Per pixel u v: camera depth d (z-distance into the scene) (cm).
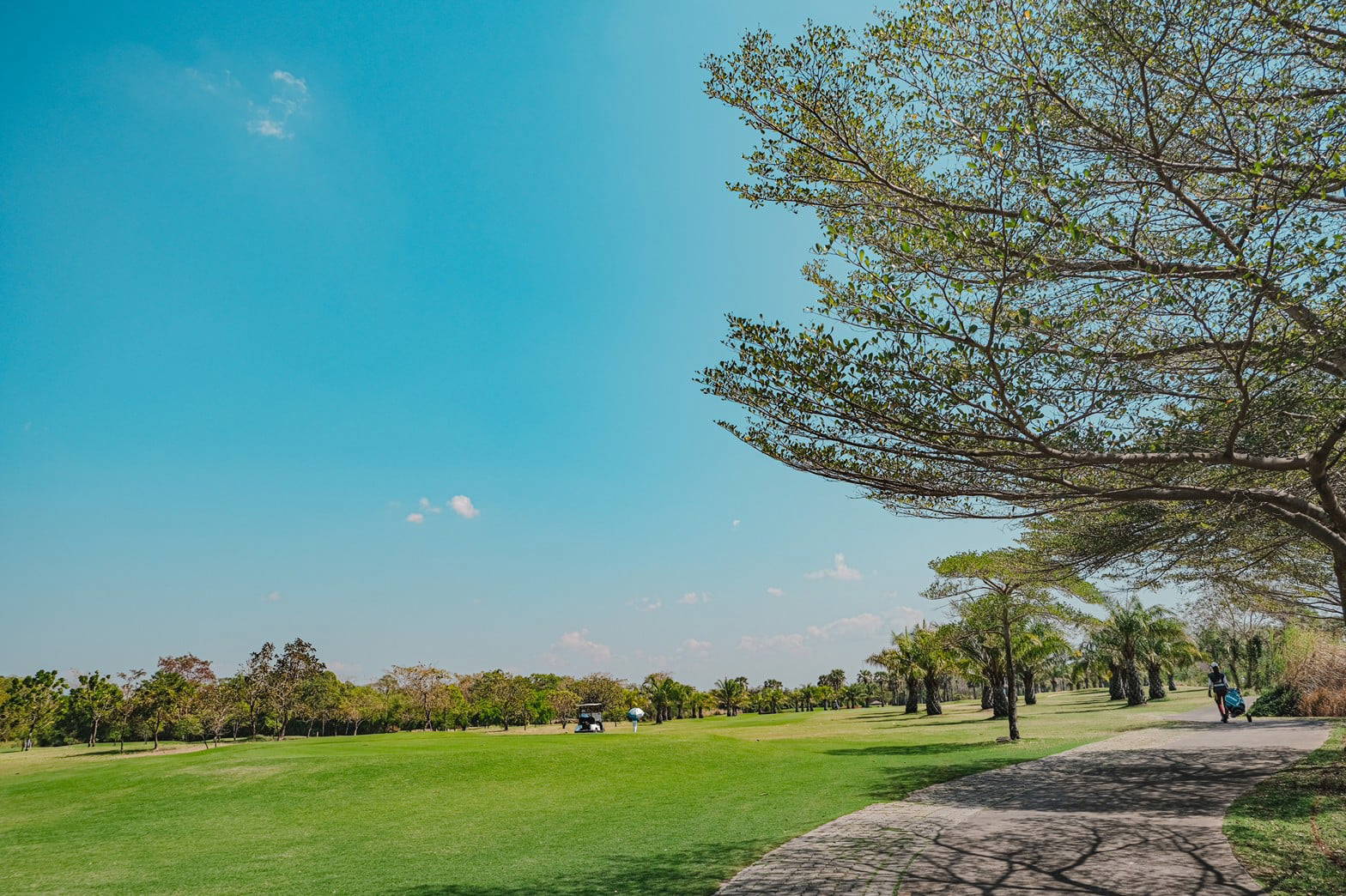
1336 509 849
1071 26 748
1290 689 2628
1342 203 675
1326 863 697
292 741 3619
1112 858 770
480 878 909
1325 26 654
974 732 3116
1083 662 5822
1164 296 702
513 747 2206
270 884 947
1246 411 734
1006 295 749
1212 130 744
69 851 1227
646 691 10375
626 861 948
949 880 733
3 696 6619
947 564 2447
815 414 800
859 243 871
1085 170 757
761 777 1738
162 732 7894
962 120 834
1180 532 1105
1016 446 776
